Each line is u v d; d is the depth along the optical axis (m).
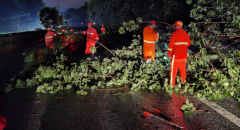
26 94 4.93
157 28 6.07
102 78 5.99
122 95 4.76
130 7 23.80
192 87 4.66
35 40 19.52
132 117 3.63
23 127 3.35
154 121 3.47
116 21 31.97
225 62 4.60
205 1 5.89
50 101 4.46
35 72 5.77
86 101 4.43
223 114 3.69
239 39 5.54
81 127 3.32
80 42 16.95
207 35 5.87
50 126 3.37
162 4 15.83
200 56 5.33
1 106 4.19
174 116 3.64
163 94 4.75
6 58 9.85
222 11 5.87
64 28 17.91
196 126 3.30
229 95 4.18
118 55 5.98
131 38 18.48
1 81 6.05
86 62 5.94
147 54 6.25
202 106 4.05
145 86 5.21
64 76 5.46
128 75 5.53
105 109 3.99
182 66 4.69
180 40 4.54
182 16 13.65
